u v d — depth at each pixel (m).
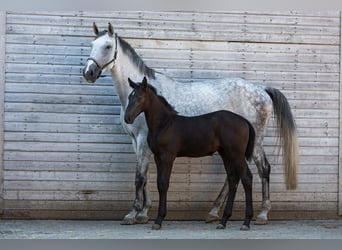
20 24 6.12
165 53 6.30
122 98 5.79
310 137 6.47
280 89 6.45
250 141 5.45
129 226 5.73
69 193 6.19
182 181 6.29
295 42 6.46
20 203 6.13
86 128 6.22
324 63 6.50
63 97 6.19
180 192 6.29
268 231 5.50
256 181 6.37
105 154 6.24
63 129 6.19
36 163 6.15
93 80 5.54
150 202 5.95
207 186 6.33
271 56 6.44
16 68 6.12
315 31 6.48
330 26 6.49
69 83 6.20
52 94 6.18
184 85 5.92
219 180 6.34
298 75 6.48
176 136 5.35
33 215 6.15
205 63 6.35
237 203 6.34
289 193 6.45
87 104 6.23
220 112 5.46
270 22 6.42
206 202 6.32
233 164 5.38
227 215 5.58
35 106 6.15
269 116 6.00
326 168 6.48
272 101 6.06
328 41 6.49
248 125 5.45
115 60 5.66
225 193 6.04
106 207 6.23
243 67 6.40
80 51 6.22
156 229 5.46
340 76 6.50
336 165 6.49
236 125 5.37
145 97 5.27
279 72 6.45
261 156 5.96
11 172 6.11
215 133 5.40
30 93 6.14
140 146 5.69
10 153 6.11
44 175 6.16
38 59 6.16
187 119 5.42
